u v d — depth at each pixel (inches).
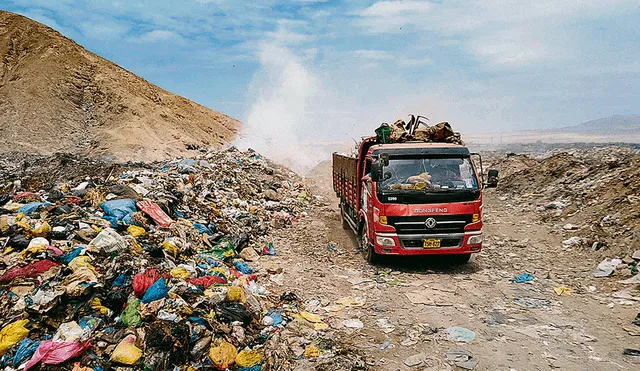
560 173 708.0
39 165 975.0
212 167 721.6
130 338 195.5
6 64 2310.5
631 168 540.7
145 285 228.1
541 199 629.9
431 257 400.2
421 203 354.0
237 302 246.4
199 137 2169.0
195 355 201.5
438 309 282.0
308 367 209.0
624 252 360.5
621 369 203.5
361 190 436.8
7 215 289.6
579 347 226.1
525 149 1818.4
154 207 364.2
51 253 245.8
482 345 231.0
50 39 2476.6
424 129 425.4
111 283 227.0
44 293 207.5
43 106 2011.6
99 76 2329.0
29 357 181.8
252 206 562.6
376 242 362.3
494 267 374.9
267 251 422.9
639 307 273.4
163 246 303.3
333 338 241.0
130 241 276.8
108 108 2127.2
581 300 292.8
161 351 191.0
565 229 470.0
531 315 269.9
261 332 237.8
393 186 361.1
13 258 241.4
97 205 344.8
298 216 601.9
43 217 300.8
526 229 499.5
